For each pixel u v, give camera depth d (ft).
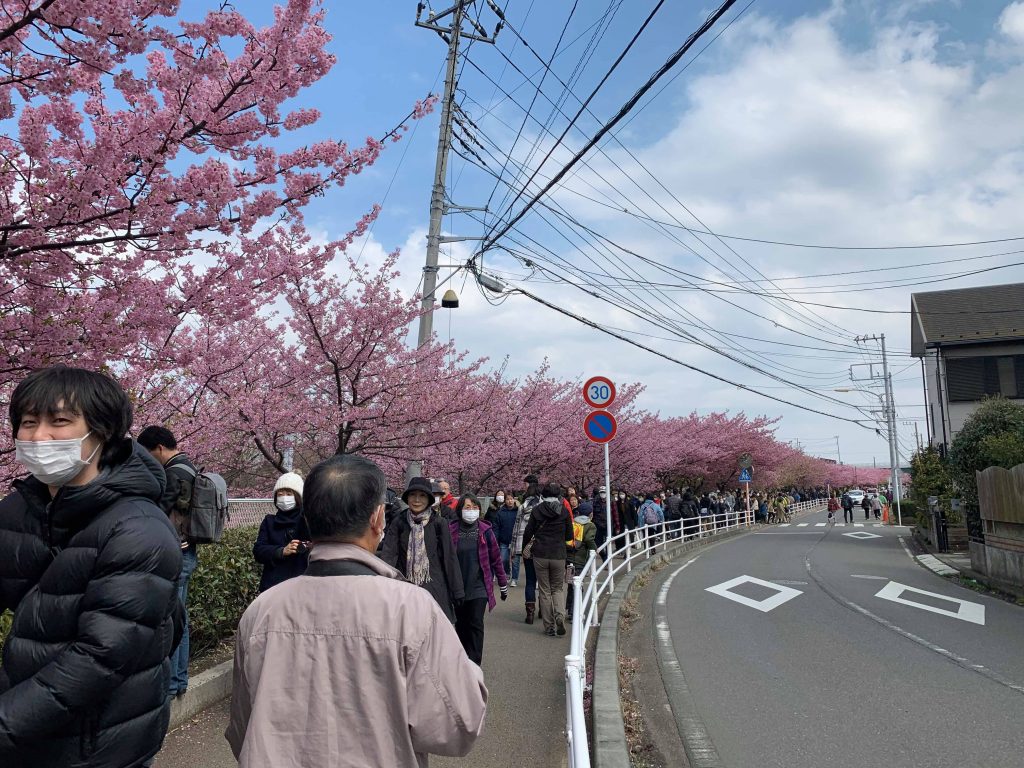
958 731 15.90
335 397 34.19
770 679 20.43
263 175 15.69
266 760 5.11
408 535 18.47
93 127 14.06
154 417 23.21
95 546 6.20
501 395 48.93
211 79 13.96
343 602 5.50
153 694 6.44
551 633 26.61
